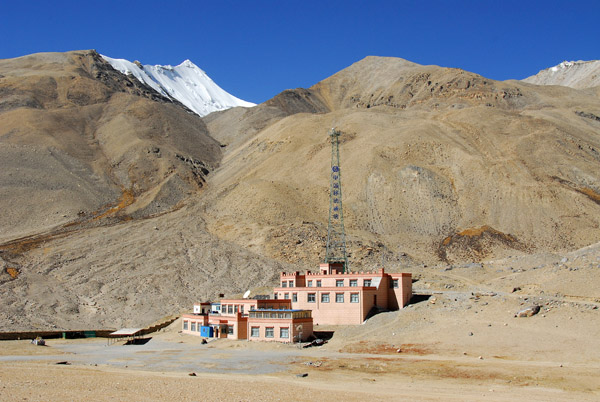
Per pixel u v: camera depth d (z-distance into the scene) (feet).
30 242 487.20
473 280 360.69
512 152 655.76
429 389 169.07
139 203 627.46
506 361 203.41
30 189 605.31
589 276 284.61
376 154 638.94
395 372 194.59
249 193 583.99
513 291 298.15
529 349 213.87
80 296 396.78
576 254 364.79
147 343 298.15
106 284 415.03
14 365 207.92
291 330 262.47
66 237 504.43
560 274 299.17
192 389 163.02
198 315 305.32
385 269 415.44
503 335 229.86
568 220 514.68
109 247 481.05
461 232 509.35
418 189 574.56
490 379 180.55
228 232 519.60
